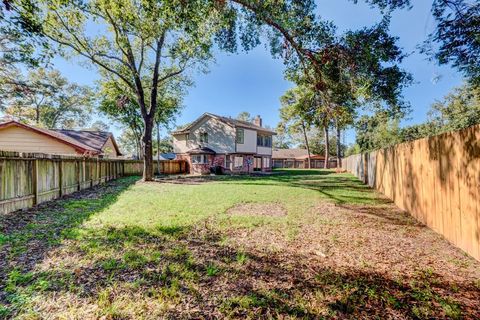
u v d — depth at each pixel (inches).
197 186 486.9
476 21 161.5
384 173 356.2
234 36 273.0
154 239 159.0
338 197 341.7
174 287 100.3
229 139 983.6
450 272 118.1
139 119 1094.4
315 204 290.4
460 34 170.2
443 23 171.3
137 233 169.8
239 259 130.0
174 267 118.5
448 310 88.4
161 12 201.9
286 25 225.5
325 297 96.3
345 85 246.4
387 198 331.9
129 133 1486.2
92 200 305.1
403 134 999.0
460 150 148.4
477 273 116.9
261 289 101.5
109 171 612.7
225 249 144.6
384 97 232.8
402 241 162.2
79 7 338.3
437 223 180.1
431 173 190.2
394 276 114.0
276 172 1035.3
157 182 575.2
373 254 140.3
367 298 96.1
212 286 102.8
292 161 1847.9
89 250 136.9
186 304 90.0
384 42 202.8
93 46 511.8
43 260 123.5
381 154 376.5
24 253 132.0
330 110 298.0
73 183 370.0
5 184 213.2
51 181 297.7
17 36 194.1
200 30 285.6
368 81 221.6
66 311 83.5
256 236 169.3
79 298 91.3
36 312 82.5
